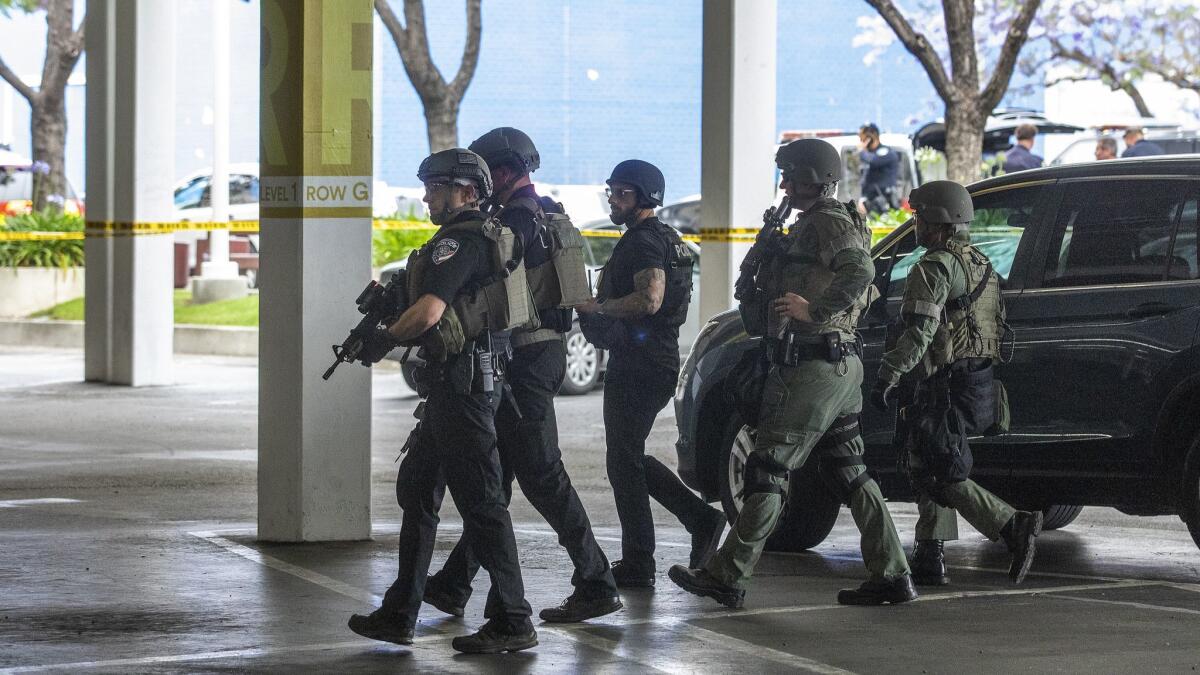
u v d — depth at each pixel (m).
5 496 18.27
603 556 11.95
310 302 14.80
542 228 11.66
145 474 20.08
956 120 37.59
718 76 24.14
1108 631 11.70
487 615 11.10
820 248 12.12
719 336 15.72
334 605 12.41
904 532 16.75
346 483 15.05
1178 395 13.40
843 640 11.41
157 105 30.42
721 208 24.19
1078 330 13.85
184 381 31.62
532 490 11.77
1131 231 13.91
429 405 10.91
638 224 13.03
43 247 43.41
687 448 15.86
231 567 13.84
